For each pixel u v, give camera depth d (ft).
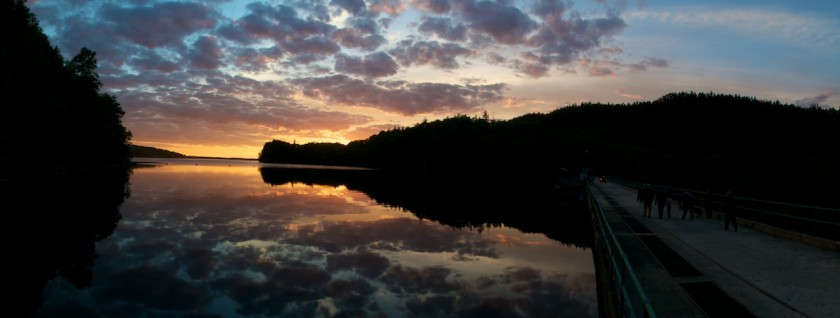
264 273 49.03
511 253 64.23
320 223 84.58
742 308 26.20
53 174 185.88
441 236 75.92
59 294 40.47
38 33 166.50
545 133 442.09
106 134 251.80
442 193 187.52
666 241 48.80
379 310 39.01
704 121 471.21
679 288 30.14
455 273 51.70
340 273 50.08
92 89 225.56
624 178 289.94
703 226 62.18
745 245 46.34
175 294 41.42
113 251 57.16
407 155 470.80
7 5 143.95
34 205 96.99
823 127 374.02
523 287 46.88
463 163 405.59
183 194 133.08
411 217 99.66
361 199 137.08
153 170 302.04
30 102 150.30
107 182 169.78
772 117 430.20
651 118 538.47
